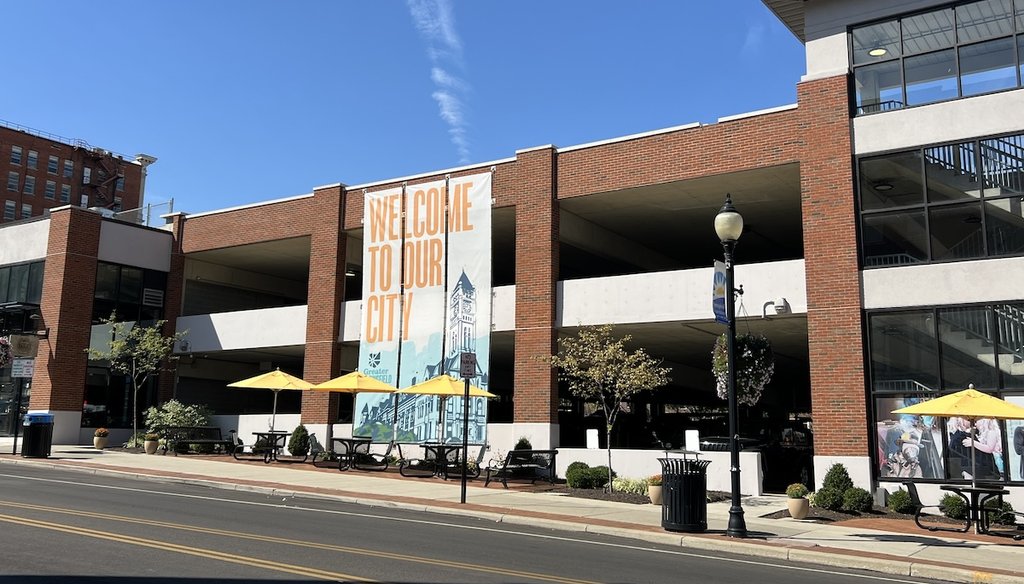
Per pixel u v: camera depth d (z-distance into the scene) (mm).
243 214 31031
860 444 18328
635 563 10672
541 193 24109
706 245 30641
